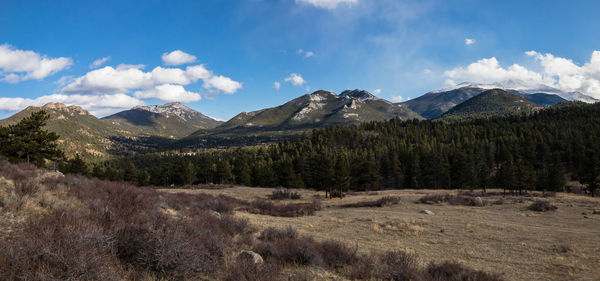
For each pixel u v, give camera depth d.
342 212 30.62
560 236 17.39
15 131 35.34
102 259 4.56
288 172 79.12
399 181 93.56
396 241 16.17
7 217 6.65
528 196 48.16
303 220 23.73
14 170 14.57
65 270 4.02
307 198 48.75
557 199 39.62
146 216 8.98
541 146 111.06
